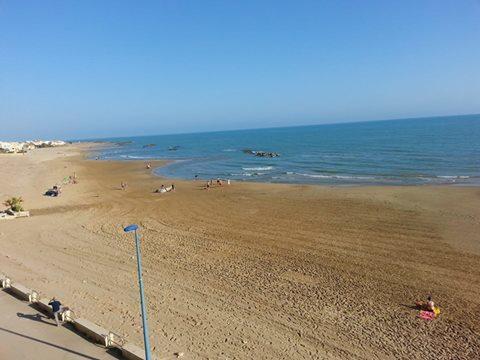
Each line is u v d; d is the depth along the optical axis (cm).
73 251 2566
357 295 1848
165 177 6419
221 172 6831
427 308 1692
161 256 2445
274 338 1495
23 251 2572
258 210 3644
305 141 14325
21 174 6694
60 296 1858
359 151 9150
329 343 1458
